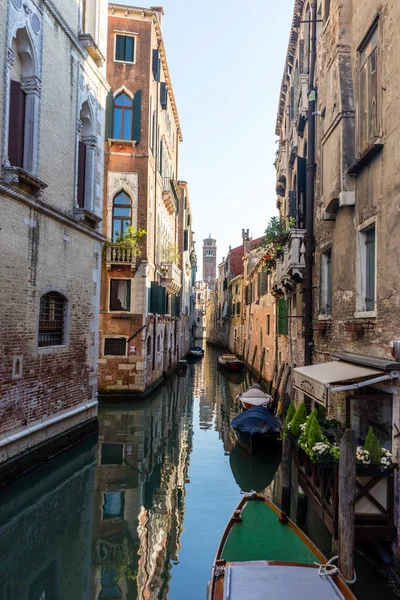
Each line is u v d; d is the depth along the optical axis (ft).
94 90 40.96
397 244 19.42
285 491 23.89
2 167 26.61
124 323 61.98
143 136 64.23
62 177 34.58
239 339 129.08
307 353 36.35
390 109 20.31
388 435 21.70
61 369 34.58
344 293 26.63
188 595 19.22
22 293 28.96
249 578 16.25
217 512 27.73
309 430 21.01
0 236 26.63
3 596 18.80
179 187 120.67
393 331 19.74
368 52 23.75
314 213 36.94
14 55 29.53
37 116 30.68
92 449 39.78
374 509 18.54
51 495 29.45
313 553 19.03
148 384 66.64
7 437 27.32
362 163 23.39
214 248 328.70
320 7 36.86
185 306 139.64
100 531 24.66
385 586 18.53
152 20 64.75
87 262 39.34
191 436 45.96
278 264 50.90
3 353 26.96
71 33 35.42
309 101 37.04
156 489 31.17
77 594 19.13
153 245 70.49
